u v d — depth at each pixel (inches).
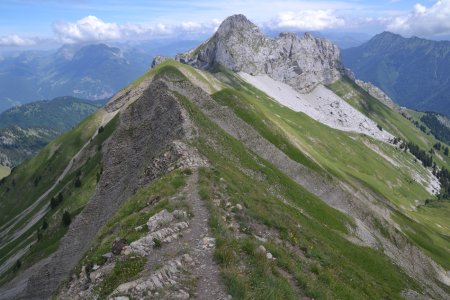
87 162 5831.7
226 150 2485.2
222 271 824.3
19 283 3282.5
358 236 2918.3
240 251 951.6
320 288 972.6
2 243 5846.5
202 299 740.0
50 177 7687.0
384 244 3225.9
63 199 5118.1
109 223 1347.2
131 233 1070.4
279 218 1573.6
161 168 1793.8
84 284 958.4
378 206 4352.9
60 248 2321.6
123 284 770.2
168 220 1095.6
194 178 1502.2
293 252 1203.2
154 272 796.0
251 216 1316.4
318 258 1316.4
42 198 6988.2
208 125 2593.5
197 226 1075.9
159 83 3117.6
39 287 2250.2
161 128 2508.6
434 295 2748.5
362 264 2402.8
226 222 1173.1
